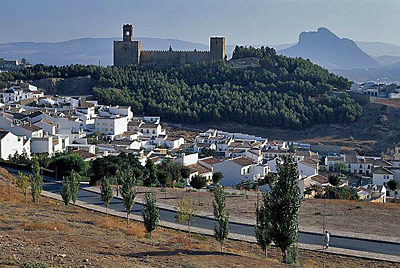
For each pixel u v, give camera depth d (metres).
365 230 64.50
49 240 42.81
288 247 43.75
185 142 172.50
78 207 73.25
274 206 43.59
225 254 46.31
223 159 129.50
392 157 166.50
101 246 43.03
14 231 45.78
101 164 95.56
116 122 173.75
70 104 199.25
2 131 118.75
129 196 59.25
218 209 49.25
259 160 140.62
